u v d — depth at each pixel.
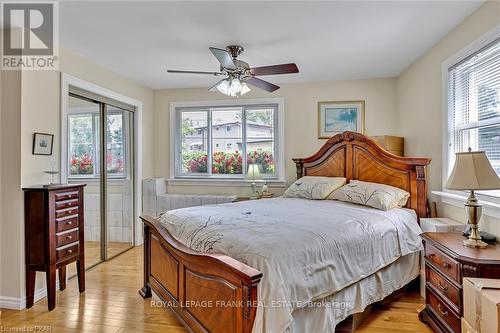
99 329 2.30
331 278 1.96
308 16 2.56
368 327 2.35
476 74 2.57
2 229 2.67
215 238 1.96
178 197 4.68
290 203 3.34
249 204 3.22
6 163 2.67
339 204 3.30
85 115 3.67
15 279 2.64
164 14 2.52
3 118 2.68
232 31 2.84
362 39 3.04
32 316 2.50
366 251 2.32
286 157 4.68
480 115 2.53
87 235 3.79
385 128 4.40
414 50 3.34
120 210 4.37
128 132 4.55
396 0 2.33
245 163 4.86
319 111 4.58
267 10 2.46
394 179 3.47
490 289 1.59
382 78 4.40
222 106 4.89
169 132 5.04
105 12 2.47
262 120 4.81
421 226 2.99
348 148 3.93
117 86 4.18
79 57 3.46
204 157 5.01
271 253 1.70
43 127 2.90
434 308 2.29
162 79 4.45
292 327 1.74
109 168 4.15
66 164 3.25
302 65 3.83
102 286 3.12
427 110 3.41
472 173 2.01
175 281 2.26
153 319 2.45
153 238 2.72
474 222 2.12
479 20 2.46
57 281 3.02
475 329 1.63
